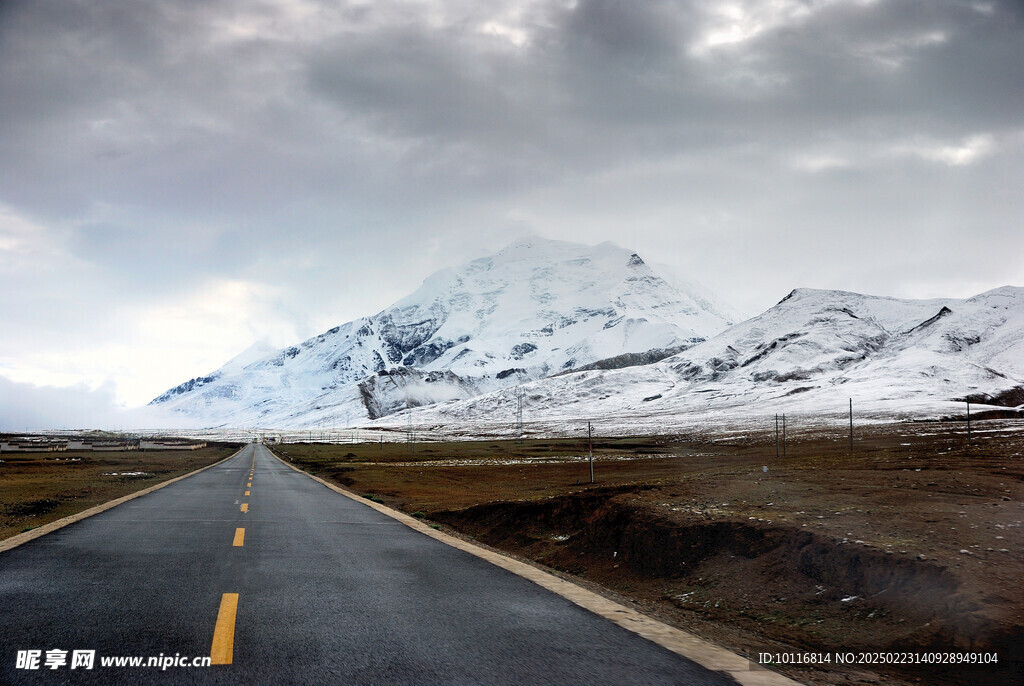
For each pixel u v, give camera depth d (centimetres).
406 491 3838
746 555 1278
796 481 2089
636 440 12269
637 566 1432
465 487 4094
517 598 849
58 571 974
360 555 1177
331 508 2127
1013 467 3003
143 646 616
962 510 1441
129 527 1513
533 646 641
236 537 1374
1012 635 786
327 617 734
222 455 9381
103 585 879
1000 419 10806
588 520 1820
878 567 1059
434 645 636
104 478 4103
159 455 9019
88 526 1520
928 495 1688
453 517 2475
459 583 939
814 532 1251
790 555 1205
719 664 597
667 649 639
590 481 4247
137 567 1013
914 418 12775
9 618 710
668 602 1191
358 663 578
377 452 10512
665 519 1529
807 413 15762
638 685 538
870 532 1234
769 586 1134
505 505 2292
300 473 4772
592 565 1556
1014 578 934
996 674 729
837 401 17762
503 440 14612
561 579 987
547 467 6362
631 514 1636
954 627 837
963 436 7194
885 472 2322
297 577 959
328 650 613
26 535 1359
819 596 1050
